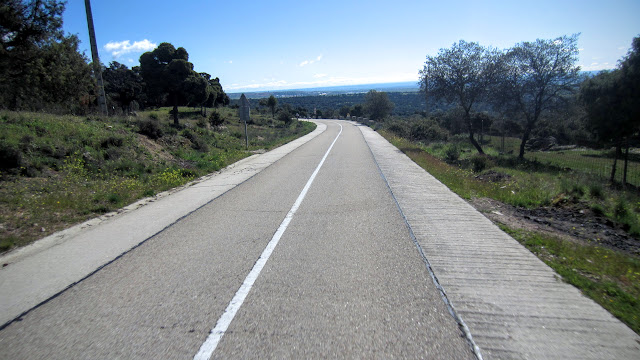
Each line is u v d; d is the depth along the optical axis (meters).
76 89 21.38
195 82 38.72
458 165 17.14
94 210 6.92
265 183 10.02
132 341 2.93
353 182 9.98
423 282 3.92
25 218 6.02
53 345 2.89
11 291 3.79
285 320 3.21
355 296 3.63
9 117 11.34
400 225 6.00
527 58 21.66
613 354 2.73
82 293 3.75
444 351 2.77
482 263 4.42
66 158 9.78
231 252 4.88
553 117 21.89
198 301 3.57
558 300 3.53
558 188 9.35
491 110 25.22
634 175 14.87
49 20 18.47
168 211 7.09
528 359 2.67
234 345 2.87
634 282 3.98
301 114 89.88
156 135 15.22
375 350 2.78
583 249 4.95
